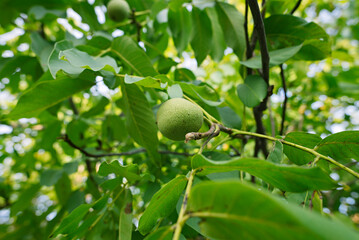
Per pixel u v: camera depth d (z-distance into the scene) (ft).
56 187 1.74
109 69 1.20
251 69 1.49
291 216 0.57
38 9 1.62
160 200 1.05
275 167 0.96
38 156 2.63
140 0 1.87
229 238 0.75
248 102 1.36
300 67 1.99
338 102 2.59
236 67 2.32
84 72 1.22
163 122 1.23
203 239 1.38
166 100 1.27
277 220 0.61
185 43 1.78
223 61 2.54
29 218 1.80
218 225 0.75
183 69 1.77
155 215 1.08
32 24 1.85
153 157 1.44
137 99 1.38
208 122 1.25
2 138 2.26
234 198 0.67
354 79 2.44
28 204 1.76
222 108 1.53
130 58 1.42
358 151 1.14
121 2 1.75
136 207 2.09
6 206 2.40
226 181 0.65
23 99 1.33
